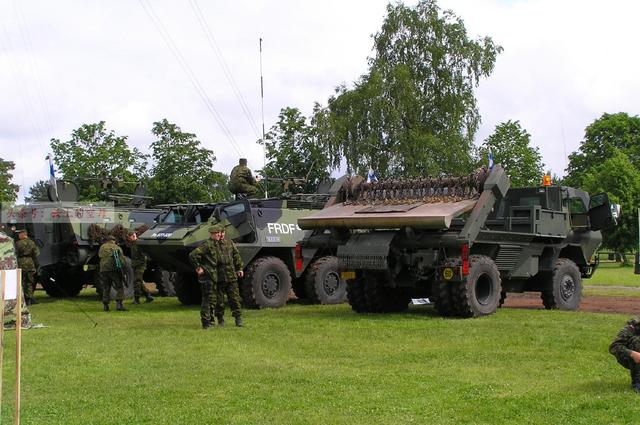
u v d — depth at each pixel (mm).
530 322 11781
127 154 33219
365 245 12727
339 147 36031
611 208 15328
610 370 7996
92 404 6852
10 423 6293
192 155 31719
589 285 21906
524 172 43344
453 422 6055
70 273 19719
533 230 13805
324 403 6727
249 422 6152
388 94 35906
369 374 7938
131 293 18344
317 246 14125
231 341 10328
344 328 11430
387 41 37281
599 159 53125
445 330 11016
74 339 10734
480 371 8031
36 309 15922
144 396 7098
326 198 17203
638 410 6242
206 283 11820
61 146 33094
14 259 12492
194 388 7383
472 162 36312
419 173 34938
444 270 12359
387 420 6133
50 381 7852
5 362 8945
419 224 12008
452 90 36406
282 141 28578
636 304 15992
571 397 6762
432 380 7609
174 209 16719
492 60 36938
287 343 10055
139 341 10461
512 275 13734
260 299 15055
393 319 12500
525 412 6297
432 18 36906
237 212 15508
